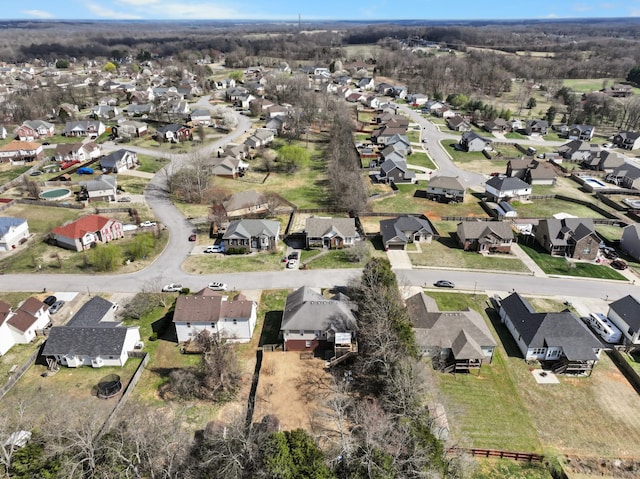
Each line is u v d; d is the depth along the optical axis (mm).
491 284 69688
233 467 35375
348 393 48781
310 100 172625
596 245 76312
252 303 58250
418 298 59438
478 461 41312
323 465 34938
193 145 139875
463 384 50219
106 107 171750
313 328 54219
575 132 157125
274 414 45781
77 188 105375
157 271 72625
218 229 86000
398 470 35000
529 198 104312
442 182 102188
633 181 109438
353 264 74750
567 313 55500
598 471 40781
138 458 36719
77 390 49219
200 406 47219
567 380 51219
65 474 35094
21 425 44125
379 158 126312
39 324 58594
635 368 52875
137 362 53750
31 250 78500
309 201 101125
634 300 57812
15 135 146250
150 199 100750
